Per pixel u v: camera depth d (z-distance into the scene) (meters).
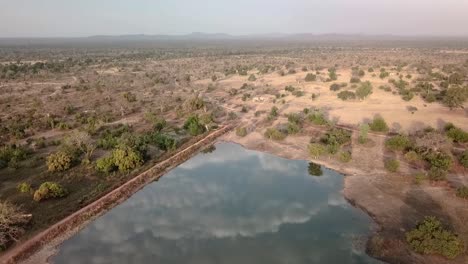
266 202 58.22
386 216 51.12
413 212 51.19
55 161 64.19
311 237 47.59
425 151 67.38
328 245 45.62
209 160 77.44
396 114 97.44
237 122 100.44
